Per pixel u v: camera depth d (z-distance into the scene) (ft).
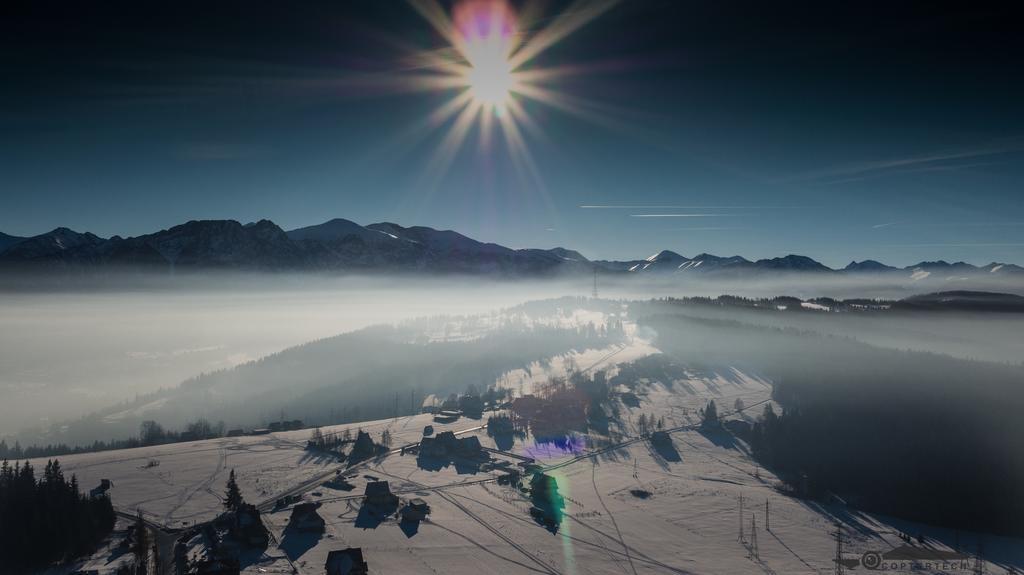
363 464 489.67
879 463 473.26
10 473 350.84
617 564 307.99
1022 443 494.59
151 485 430.61
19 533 307.58
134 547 320.09
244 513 338.13
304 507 354.13
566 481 449.06
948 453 481.87
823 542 346.95
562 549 323.57
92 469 473.67
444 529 347.15
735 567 309.01
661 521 370.12
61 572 296.92
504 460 501.56
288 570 290.35
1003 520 385.29
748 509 395.14
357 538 331.98
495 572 293.43
